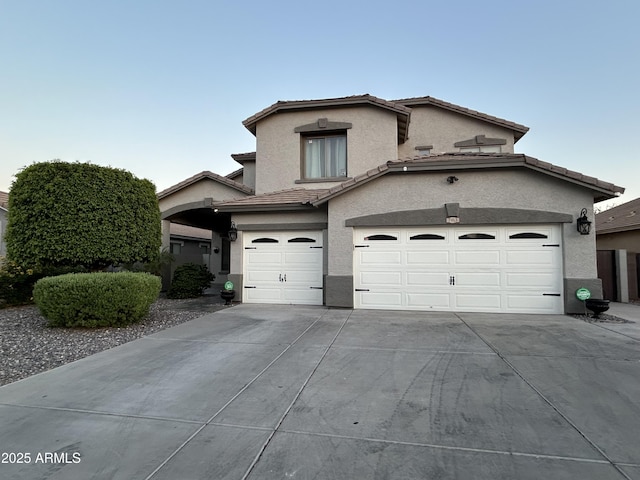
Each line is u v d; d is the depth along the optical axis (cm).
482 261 976
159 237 1050
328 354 579
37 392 427
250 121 1412
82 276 793
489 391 424
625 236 1523
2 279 1059
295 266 1148
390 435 323
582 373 484
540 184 935
